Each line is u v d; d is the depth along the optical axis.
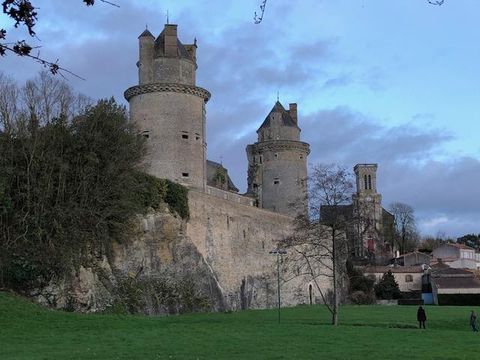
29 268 35.91
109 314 37.12
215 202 56.38
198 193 53.75
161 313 42.97
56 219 38.28
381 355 21.81
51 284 36.53
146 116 59.91
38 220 37.66
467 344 26.11
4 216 37.19
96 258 40.41
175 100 60.00
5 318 29.91
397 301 80.81
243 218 61.00
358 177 138.12
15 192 38.19
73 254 38.25
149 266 44.88
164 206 48.22
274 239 65.31
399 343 26.23
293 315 48.22
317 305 67.62
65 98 42.81
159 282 44.84
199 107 61.66
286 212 82.75
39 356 20.39
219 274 55.19
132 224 44.00
